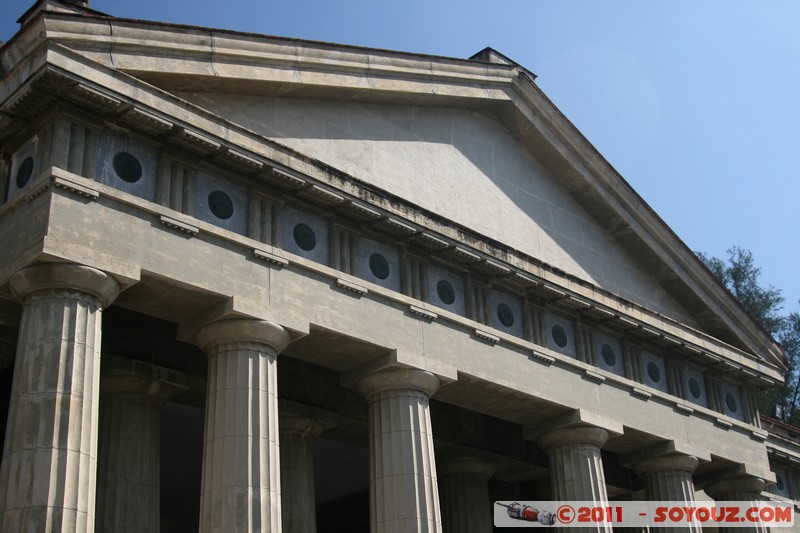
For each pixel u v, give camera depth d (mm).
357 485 44094
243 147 26594
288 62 28844
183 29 26281
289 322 26500
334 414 33062
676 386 38656
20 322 24469
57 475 20953
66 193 23344
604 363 36094
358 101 31891
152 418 28750
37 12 25328
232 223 26656
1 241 23984
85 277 22875
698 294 40969
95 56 24531
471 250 31656
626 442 37062
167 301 25500
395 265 30406
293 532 30625
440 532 28109
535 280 33531
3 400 29375
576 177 38094
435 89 33594
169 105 25359
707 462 38938
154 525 27531
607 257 39062
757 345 43094
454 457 38000
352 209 29062
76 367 22188
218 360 25812
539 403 33062
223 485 24219
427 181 33156
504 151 36812
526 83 36594
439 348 30156
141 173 25219
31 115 24344
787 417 74000
